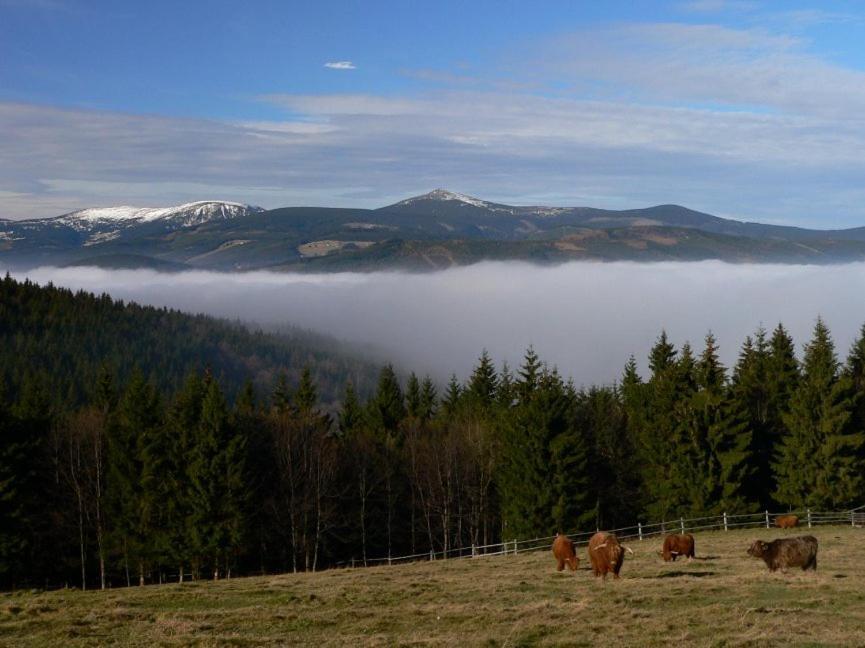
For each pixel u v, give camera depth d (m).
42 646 19.81
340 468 66.44
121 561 57.00
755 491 64.38
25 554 55.72
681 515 57.06
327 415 79.94
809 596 23.58
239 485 56.00
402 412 88.88
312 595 26.53
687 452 57.06
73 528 58.75
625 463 71.06
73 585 59.78
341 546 67.94
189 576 59.56
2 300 187.75
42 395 66.69
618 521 70.25
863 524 50.41
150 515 57.25
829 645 17.81
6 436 54.16
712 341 60.78
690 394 59.19
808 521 49.59
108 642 20.00
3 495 52.44
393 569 38.34
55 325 185.12
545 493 57.12
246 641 19.55
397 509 70.31
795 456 58.75
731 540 42.53
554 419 58.66
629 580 27.44
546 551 48.28
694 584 25.89
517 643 18.91
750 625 20.00
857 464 56.84
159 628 21.31
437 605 23.91
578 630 19.97
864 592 23.89
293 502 60.34
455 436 70.44
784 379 69.19
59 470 59.28
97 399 79.31
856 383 72.19
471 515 68.06
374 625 21.50
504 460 64.56
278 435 64.44
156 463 57.38
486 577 30.84
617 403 84.00
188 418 60.19
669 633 19.39
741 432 58.28
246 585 30.83
